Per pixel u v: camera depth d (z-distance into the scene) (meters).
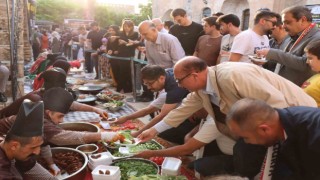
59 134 2.39
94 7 26.30
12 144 1.56
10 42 4.16
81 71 9.21
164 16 18.33
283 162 1.71
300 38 2.87
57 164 2.21
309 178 1.56
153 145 2.72
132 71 5.87
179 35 4.96
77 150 2.33
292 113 1.51
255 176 2.16
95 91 4.74
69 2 27.44
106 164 2.25
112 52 6.52
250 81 1.98
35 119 1.57
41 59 5.95
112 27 7.14
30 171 1.87
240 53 3.43
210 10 15.32
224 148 2.59
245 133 1.48
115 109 4.02
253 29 3.56
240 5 13.85
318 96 2.43
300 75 2.84
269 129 1.46
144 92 5.90
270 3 11.62
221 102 2.16
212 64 4.45
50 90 2.28
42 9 26.48
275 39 3.61
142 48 5.73
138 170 2.22
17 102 2.71
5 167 1.56
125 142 2.64
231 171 2.43
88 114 3.56
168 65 4.42
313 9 9.34
